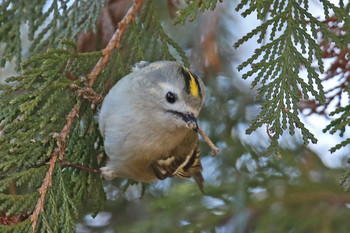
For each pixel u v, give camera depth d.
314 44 2.54
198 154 2.63
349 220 2.62
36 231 2.54
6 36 2.59
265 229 2.62
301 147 2.66
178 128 2.58
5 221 2.55
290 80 2.55
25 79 2.55
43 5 2.59
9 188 2.60
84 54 2.57
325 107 2.60
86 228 2.66
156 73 2.58
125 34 2.60
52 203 2.54
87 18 2.60
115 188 2.67
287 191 2.63
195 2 2.52
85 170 2.58
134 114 2.58
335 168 2.65
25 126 2.55
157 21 2.60
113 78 2.61
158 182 2.67
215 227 2.63
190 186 2.65
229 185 2.64
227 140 2.66
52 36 2.59
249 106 2.67
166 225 2.63
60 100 2.57
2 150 2.54
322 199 2.63
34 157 2.55
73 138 2.57
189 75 2.58
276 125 2.54
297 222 2.62
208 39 2.68
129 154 2.59
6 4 2.59
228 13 2.68
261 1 2.54
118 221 2.66
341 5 2.55
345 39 2.55
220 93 2.67
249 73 2.55
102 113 2.58
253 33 2.55
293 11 2.55
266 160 2.65
